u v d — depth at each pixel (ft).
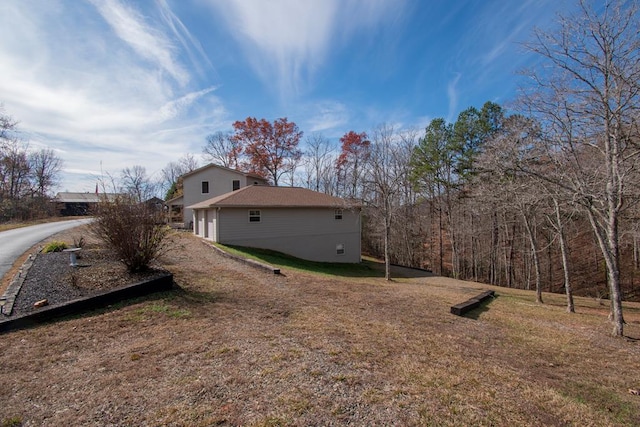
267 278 29.19
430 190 79.15
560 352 16.10
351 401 9.41
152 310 17.33
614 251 20.68
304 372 11.11
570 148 21.72
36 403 8.75
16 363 11.16
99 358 11.71
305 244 60.59
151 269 23.68
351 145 104.94
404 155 63.46
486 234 73.97
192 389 9.65
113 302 18.24
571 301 29.86
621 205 20.52
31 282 19.86
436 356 13.67
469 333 17.95
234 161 118.32
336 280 33.04
